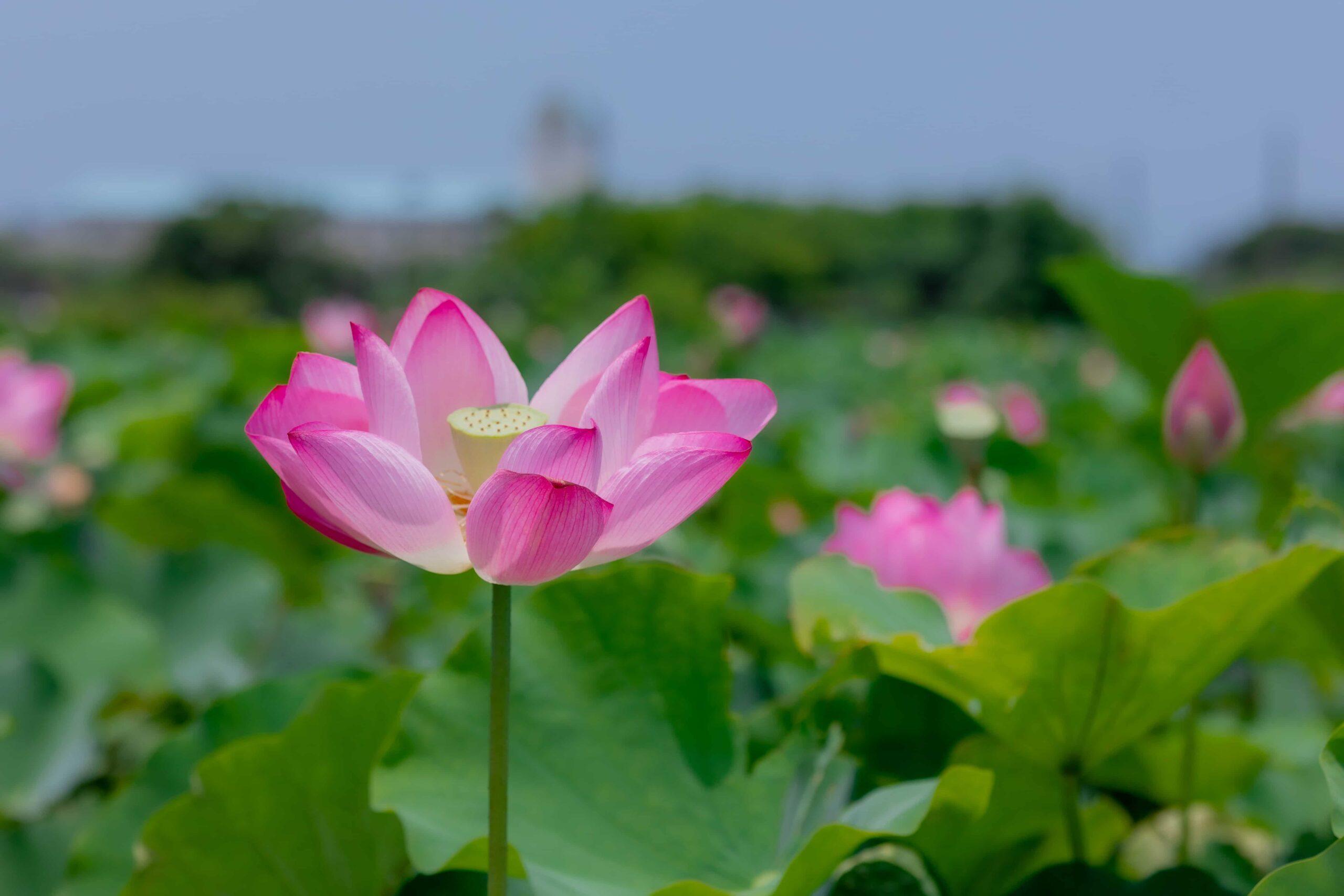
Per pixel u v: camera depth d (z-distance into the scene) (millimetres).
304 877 1344
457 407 1161
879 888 1370
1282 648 1939
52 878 1622
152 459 4559
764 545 3723
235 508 3133
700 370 9641
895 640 1378
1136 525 3602
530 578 1000
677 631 1497
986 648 1340
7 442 3715
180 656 2525
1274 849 1937
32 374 3832
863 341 17047
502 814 1021
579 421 1177
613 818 1362
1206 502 4062
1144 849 1930
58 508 3727
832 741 1465
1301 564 1253
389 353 1055
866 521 1967
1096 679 1351
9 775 1861
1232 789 1810
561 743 1413
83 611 2369
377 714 1444
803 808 1402
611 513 997
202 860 1302
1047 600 1280
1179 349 3158
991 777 1249
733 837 1373
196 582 2654
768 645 2318
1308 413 4141
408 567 3012
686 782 1412
